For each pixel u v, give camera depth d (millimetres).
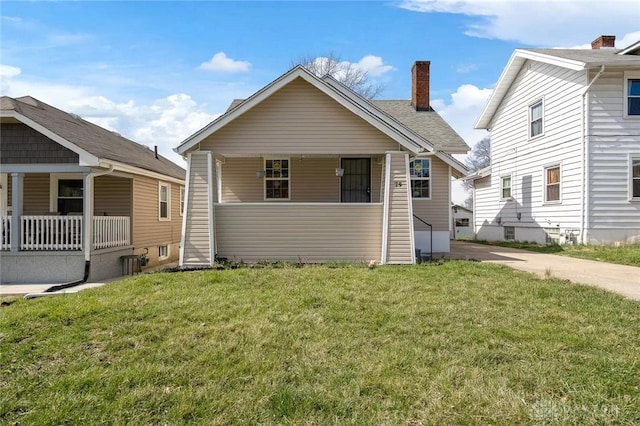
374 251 10016
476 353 3781
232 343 4160
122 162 10852
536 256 11391
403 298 5828
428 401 2945
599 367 3412
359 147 10070
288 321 4852
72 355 3996
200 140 9820
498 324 4609
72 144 9648
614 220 12188
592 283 6820
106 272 10594
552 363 3518
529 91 15523
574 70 12492
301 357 3799
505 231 17562
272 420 2775
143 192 13133
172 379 3408
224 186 12656
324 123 10070
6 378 3525
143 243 13078
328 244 10039
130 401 3045
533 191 15281
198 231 9719
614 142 12195
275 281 7152
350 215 10086
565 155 13289
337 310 5270
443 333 4359
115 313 5270
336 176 12648
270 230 10055
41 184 12062
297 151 10055
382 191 11023
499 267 8609
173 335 4457
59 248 9781
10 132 9781
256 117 10047
